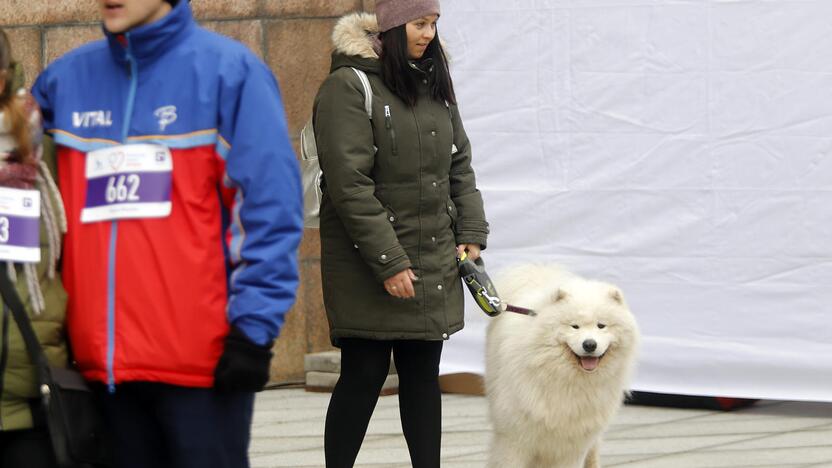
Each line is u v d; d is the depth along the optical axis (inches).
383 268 260.2
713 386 446.3
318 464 358.3
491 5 461.7
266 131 180.5
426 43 268.1
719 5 438.0
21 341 179.8
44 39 482.6
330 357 484.4
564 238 460.8
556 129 459.2
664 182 448.8
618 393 305.3
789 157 435.2
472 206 284.7
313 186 297.1
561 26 455.8
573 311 292.8
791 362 436.1
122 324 180.1
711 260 444.8
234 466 184.4
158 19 184.9
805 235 435.5
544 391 296.7
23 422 181.6
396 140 265.0
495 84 464.1
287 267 179.6
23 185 183.3
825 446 388.2
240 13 487.5
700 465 357.4
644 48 447.2
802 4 430.6
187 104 182.4
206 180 182.2
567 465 307.7
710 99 441.4
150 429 189.9
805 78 432.1
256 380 176.6
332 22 493.4
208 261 180.5
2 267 180.5
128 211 180.9
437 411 278.1
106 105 186.7
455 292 277.1
